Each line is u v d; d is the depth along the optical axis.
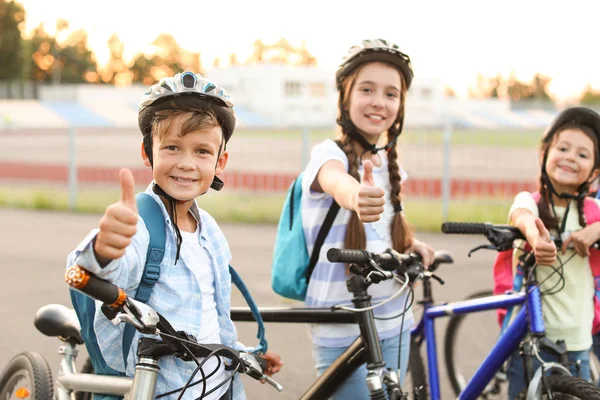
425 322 3.81
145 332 2.13
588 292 3.60
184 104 2.31
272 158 16.89
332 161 3.23
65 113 49.41
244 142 17.31
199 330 2.39
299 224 3.37
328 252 2.79
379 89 3.31
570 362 3.34
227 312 2.53
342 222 3.28
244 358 2.47
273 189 15.57
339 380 3.17
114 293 2.05
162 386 2.35
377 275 2.86
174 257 2.35
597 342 3.76
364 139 3.35
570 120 3.60
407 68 3.38
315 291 3.34
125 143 20.73
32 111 49.56
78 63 98.69
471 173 16.00
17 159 23.64
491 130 16.17
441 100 55.97
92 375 2.66
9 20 91.25
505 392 4.48
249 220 13.30
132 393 2.23
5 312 6.66
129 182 1.95
